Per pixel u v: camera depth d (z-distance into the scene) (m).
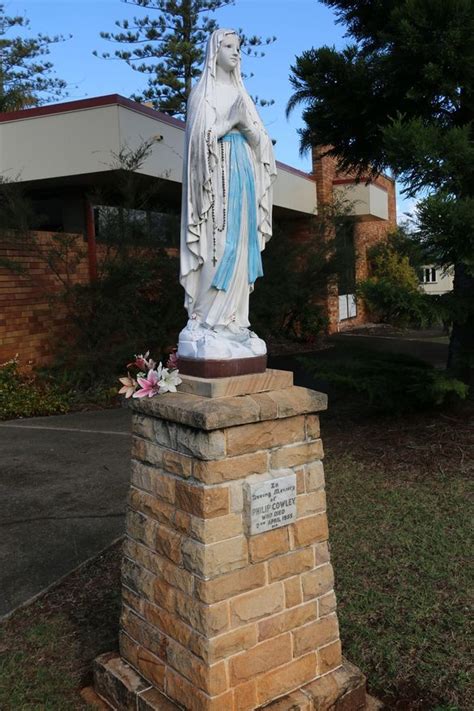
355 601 3.90
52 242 9.40
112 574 4.40
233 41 2.93
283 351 14.13
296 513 2.95
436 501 5.28
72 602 4.07
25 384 9.04
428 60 5.70
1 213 8.69
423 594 3.94
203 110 2.84
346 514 5.11
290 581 2.96
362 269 19.03
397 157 5.34
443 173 5.32
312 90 6.70
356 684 3.10
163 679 2.95
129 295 9.16
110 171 9.41
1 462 6.70
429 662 3.36
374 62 6.31
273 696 2.92
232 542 2.75
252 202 3.03
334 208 15.02
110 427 7.95
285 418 2.90
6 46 18.02
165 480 2.89
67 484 6.02
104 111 9.23
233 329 3.06
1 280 8.89
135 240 9.23
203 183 2.84
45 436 7.64
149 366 3.09
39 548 4.75
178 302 9.74
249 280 3.12
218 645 2.71
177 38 17.83
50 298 9.09
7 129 9.88
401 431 6.96
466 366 6.85
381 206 17.89
